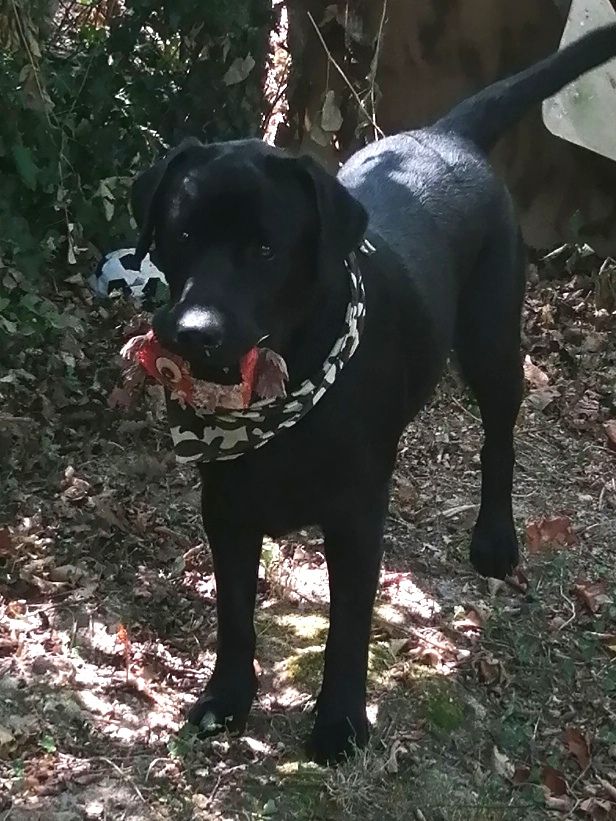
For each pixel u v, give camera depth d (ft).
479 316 7.26
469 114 7.59
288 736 6.30
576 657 6.99
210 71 9.41
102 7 9.88
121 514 7.43
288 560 7.38
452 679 6.68
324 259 5.48
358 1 10.16
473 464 8.42
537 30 10.31
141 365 5.70
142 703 6.32
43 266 9.03
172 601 6.95
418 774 6.16
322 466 5.86
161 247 5.61
